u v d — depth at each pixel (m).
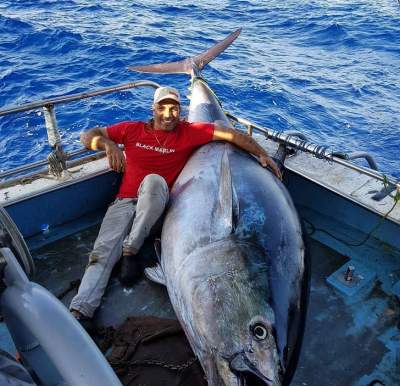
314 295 2.73
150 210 2.75
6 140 6.33
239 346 1.97
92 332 2.45
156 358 2.31
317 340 2.45
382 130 7.74
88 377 1.33
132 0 14.34
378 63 10.86
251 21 13.77
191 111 4.00
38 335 1.39
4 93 7.70
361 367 2.32
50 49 9.62
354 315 2.61
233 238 2.35
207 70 9.52
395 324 2.56
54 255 2.97
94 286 2.60
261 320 2.02
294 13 14.70
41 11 12.29
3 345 2.36
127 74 8.73
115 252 2.79
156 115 3.05
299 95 8.83
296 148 3.35
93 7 13.11
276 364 1.95
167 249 2.60
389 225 3.04
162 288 2.75
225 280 2.15
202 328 2.08
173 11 13.86
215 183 2.76
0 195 2.96
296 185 3.43
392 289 2.77
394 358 2.37
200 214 2.55
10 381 1.29
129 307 2.63
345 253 3.03
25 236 3.06
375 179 3.21
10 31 10.44
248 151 3.14
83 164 3.34
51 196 3.08
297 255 2.44
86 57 9.33
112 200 3.39
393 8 15.55
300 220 2.76
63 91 7.86
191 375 2.22
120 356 2.29
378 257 3.00
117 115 7.23
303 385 2.22
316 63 10.68
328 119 8.02
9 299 1.46
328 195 3.28
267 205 2.63
